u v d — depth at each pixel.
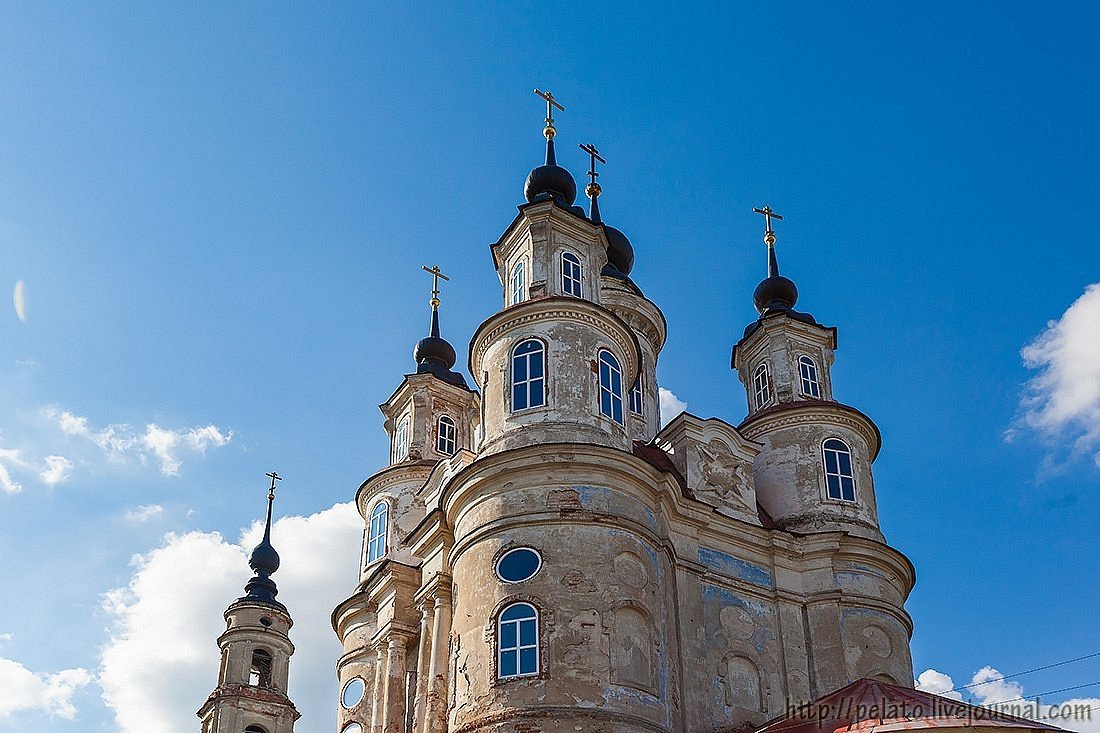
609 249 56.91
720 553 40.81
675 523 39.84
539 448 36.28
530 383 38.59
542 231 42.72
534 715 32.28
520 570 34.88
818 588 41.72
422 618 39.91
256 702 63.34
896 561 43.09
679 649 37.19
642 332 53.56
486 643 34.12
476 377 41.25
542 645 33.41
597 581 34.53
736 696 38.25
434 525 41.28
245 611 66.88
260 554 71.00
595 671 33.06
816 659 40.44
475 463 37.09
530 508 35.81
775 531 42.06
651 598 35.59
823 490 44.69
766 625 40.50
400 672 42.81
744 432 47.12
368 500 52.78
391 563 44.69
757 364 50.72
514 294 43.34
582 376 38.59
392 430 56.00
